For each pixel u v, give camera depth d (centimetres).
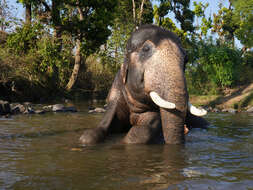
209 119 778
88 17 1883
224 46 1784
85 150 359
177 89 381
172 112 385
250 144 404
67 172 258
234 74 1666
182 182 229
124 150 360
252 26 2095
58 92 1833
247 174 252
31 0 1722
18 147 372
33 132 501
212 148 372
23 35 1672
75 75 2016
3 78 1448
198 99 1505
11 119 691
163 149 364
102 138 433
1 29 1930
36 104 1266
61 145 391
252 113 985
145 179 237
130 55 450
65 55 1928
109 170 264
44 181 232
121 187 218
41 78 1770
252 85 1634
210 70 1702
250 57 2038
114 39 2075
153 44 421
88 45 1898
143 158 314
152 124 448
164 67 397
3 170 264
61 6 1797
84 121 679
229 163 292
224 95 1578
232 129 573
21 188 216
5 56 1535
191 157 319
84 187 218
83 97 1955
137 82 439
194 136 476
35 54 1741
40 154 333
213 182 229
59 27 1822
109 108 496
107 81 2266
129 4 2447
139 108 463
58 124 616
